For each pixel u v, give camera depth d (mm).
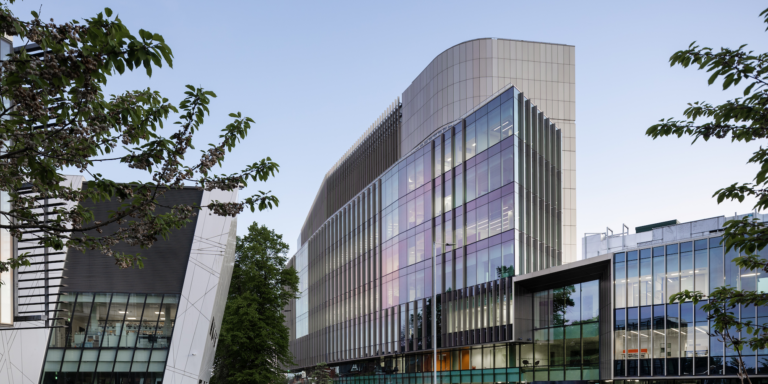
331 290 89062
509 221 47031
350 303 79625
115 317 39625
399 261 64750
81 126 8859
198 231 42594
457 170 55344
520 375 47219
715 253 32719
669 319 34656
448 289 54781
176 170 10172
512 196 46938
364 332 73375
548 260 51656
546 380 45031
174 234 42781
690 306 33531
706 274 33031
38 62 7449
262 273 54438
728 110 8227
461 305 52688
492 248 49094
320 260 97125
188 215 10828
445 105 66875
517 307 46062
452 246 54875
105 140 9820
